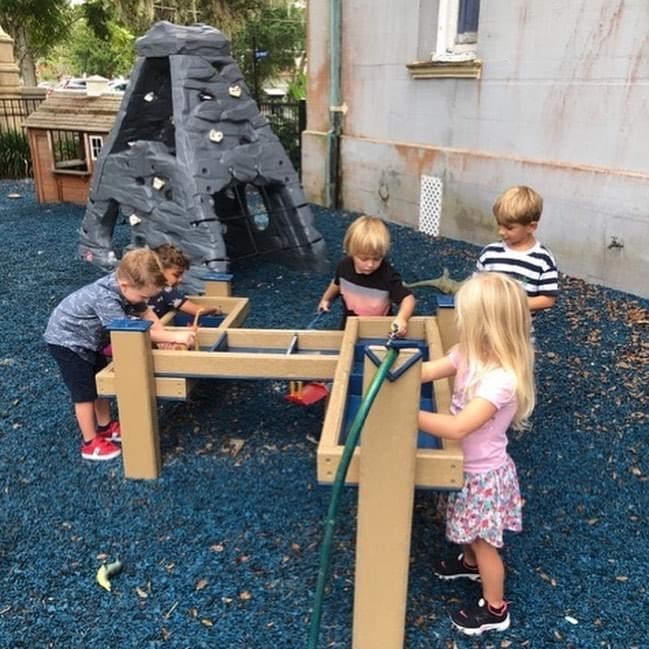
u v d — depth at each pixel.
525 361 1.92
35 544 2.47
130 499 2.74
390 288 3.15
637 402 3.54
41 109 9.36
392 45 7.47
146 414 2.76
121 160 5.52
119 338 2.67
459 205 6.92
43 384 3.76
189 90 5.03
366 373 1.77
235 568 2.35
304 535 2.52
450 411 2.12
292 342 3.07
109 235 6.04
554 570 2.35
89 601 2.20
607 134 5.29
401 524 1.86
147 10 19.55
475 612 2.09
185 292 4.91
